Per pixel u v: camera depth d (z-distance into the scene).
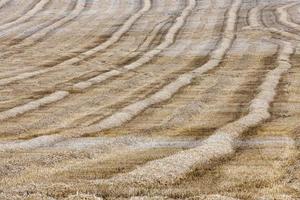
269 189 25.78
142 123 45.19
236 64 72.56
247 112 47.56
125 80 64.62
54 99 55.50
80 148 36.53
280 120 44.25
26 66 74.88
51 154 34.38
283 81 61.28
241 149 34.75
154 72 69.12
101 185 26.41
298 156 32.59
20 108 51.16
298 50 79.50
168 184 26.81
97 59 78.44
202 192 25.41
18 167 31.44
